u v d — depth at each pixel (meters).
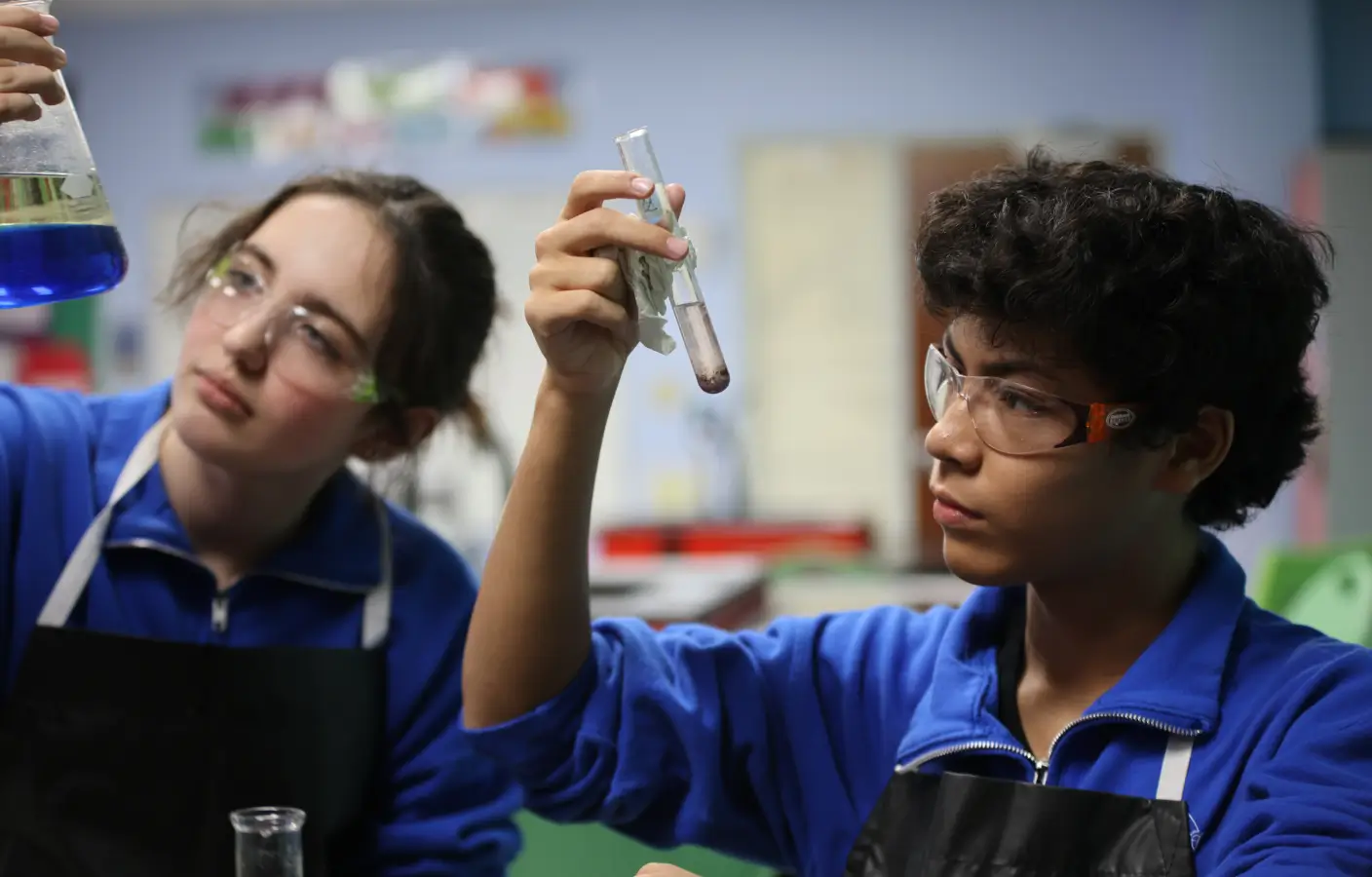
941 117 6.45
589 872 1.68
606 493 6.61
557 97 6.71
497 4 6.74
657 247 1.02
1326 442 5.83
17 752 1.29
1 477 1.39
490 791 1.44
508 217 6.77
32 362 6.91
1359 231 5.87
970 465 1.00
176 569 1.42
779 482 6.56
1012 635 1.16
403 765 1.43
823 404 6.54
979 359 1.00
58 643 1.31
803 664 1.23
